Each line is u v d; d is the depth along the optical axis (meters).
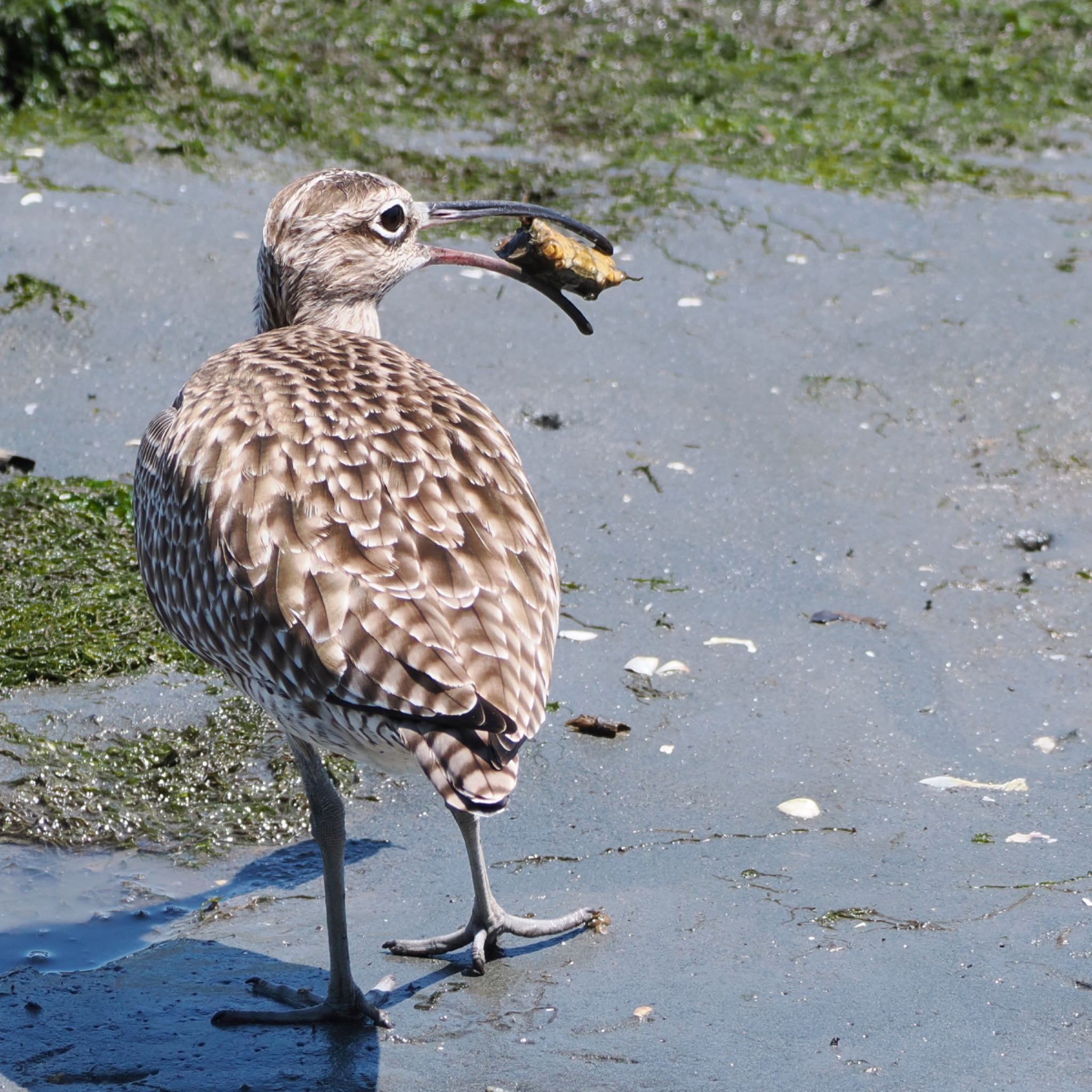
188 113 19.86
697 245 17.67
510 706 6.60
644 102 21.72
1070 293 16.73
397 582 6.79
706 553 12.27
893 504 13.01
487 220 18.08
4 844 9.08
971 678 10.65
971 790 9.39
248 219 17.59
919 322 16.06
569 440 13.88
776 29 24.45
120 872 8.91
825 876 8.52
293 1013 7.49
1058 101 22.53
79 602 11.27
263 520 7.09
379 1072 7.09
